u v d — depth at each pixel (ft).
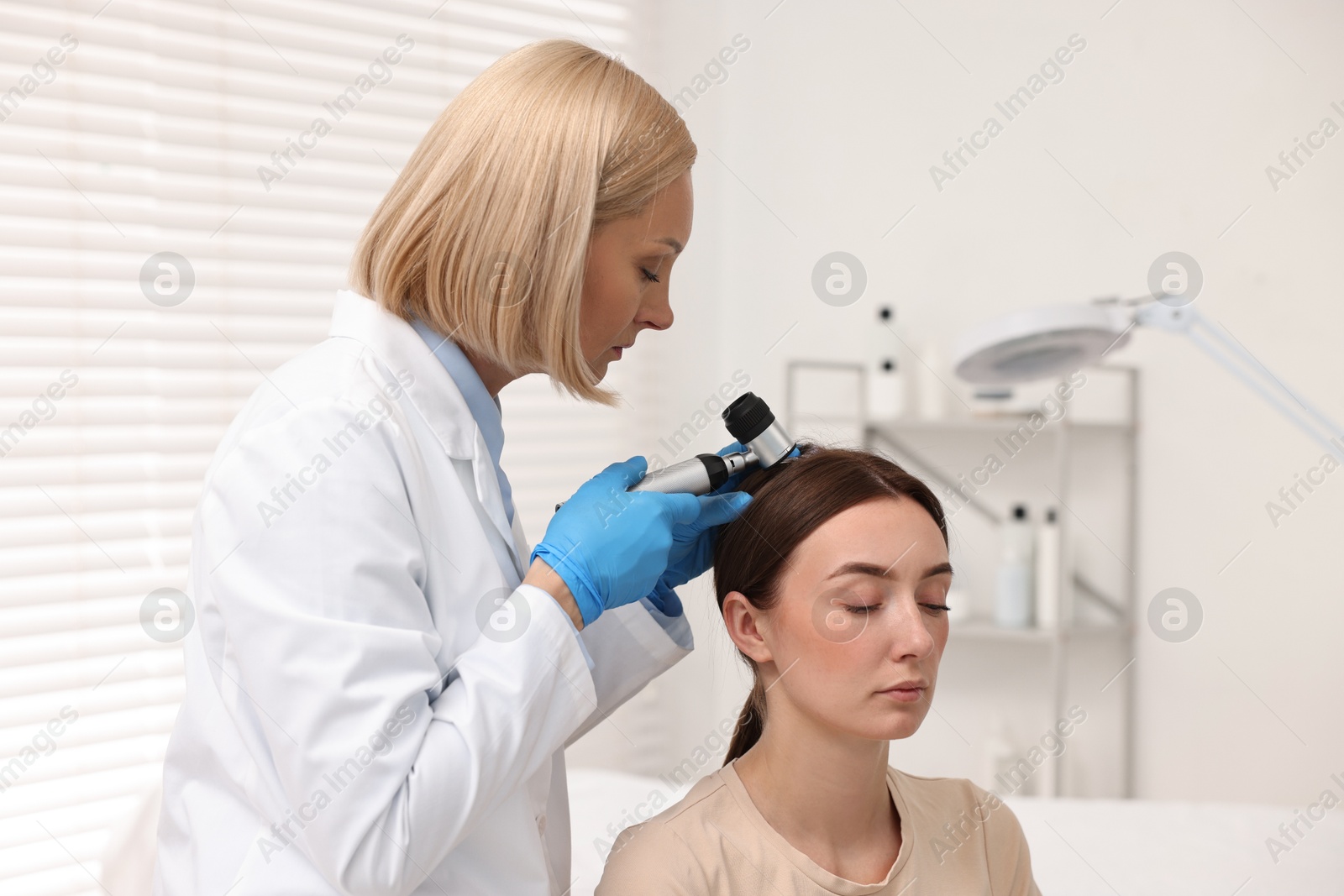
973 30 7.23
